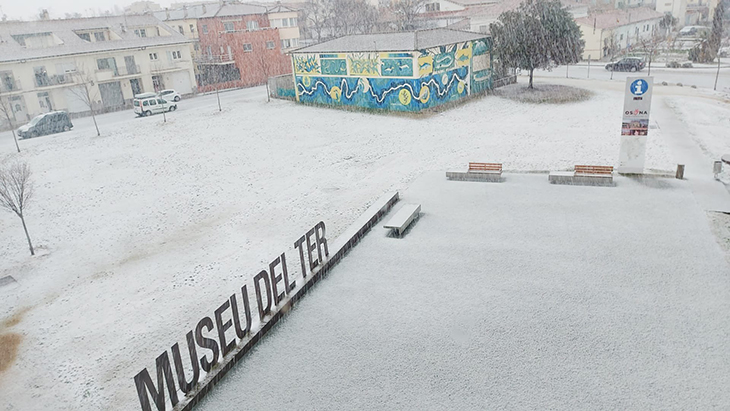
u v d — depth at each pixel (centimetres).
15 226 1892
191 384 849
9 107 3959
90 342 1127
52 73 4125
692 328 928
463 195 1689
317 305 1107
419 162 2148
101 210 1973
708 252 1190
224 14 5541
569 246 1270
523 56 3444
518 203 1573
